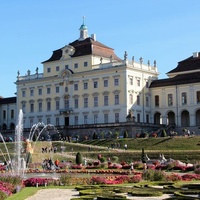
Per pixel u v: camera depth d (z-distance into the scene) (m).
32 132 143.38
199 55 141.38
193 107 123.88
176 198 29.92
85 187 38.44
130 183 43.47
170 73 139.62
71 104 138.62
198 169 56.03
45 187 40.34
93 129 127.12
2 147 109.88
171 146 91.81
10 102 163.75
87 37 149.12
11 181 39.03
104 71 131.25
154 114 134.00
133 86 129.38
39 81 147.25
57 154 92.38
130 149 96.25
